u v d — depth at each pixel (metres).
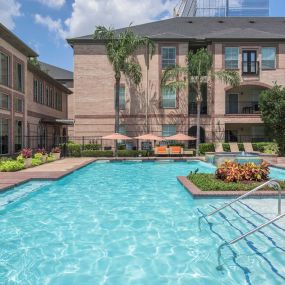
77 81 31.84
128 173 18.61
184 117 31.83
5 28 21.61
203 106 33.69
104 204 10.11
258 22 37.91
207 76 30.25
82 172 18.67
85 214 8.88
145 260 5.72
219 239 6.72
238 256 5.84
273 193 10.13
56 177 13.98
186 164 24.11
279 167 19.14
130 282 4.91
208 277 5.06
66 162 22.42
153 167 22.00
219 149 28.81
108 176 17.19
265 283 4.85
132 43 28.34
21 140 26.41
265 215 8.34
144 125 31.84
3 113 22.62
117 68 28.05
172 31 34.78
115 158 25.97
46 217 8.60
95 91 31.88
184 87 29.81
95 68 31.88
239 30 33.53
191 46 32.84
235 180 11.86
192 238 6.81
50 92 35.94
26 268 5.43
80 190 12.74
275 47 31.67
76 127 31.86
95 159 25.23
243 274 5.15
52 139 37.25
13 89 24.45
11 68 24.08
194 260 5.70
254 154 23.42
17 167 16.83
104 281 4.95
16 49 25.16
